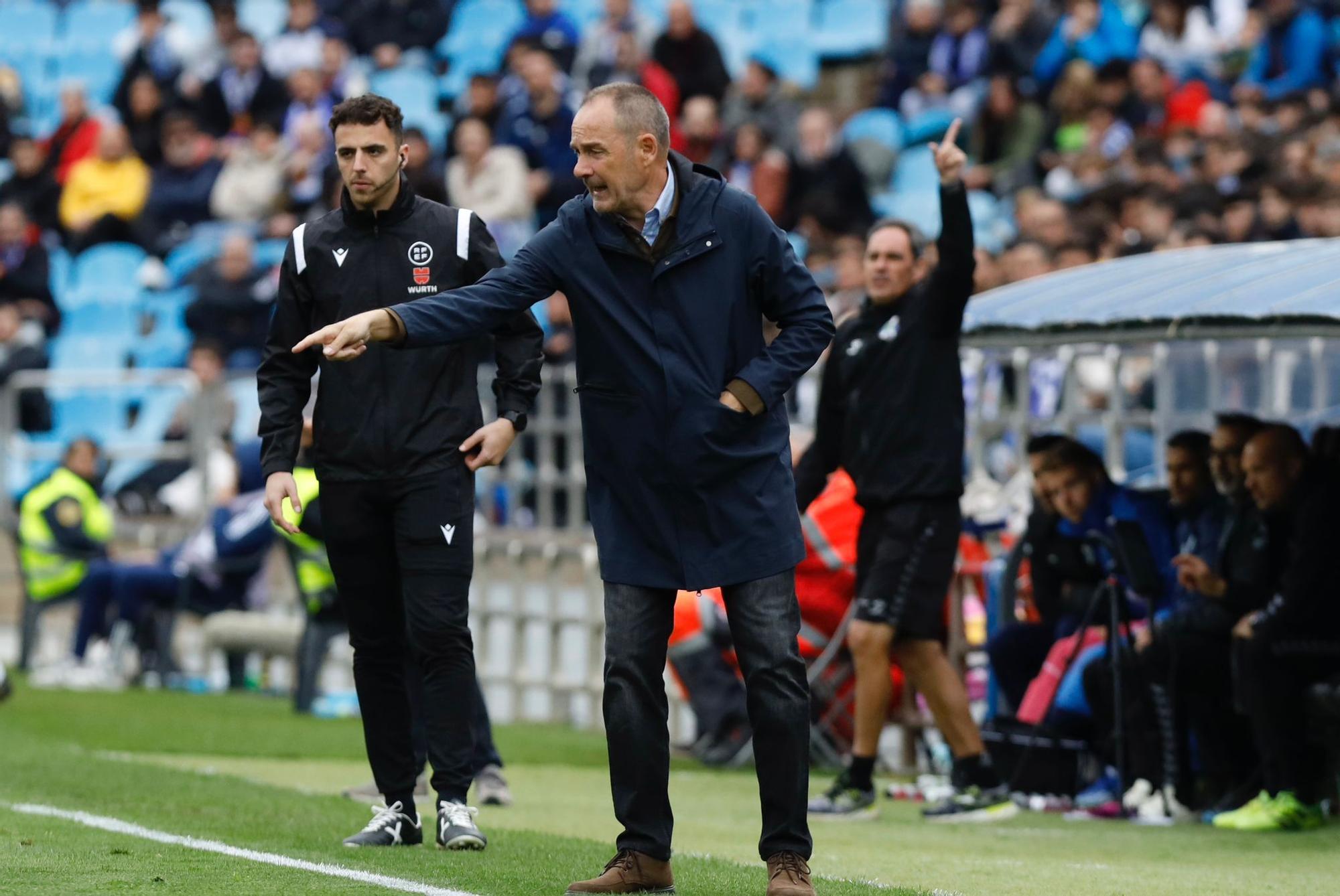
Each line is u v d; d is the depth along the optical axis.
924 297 25.00
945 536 25.28
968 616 33.12
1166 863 21.20
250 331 59.97
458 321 15.95
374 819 19.80
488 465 19.06
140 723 35.97
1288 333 24.64
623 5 64.69
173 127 69.44
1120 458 34.03
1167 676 26.83
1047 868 20.34
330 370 19.19
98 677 44.62
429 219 19.38
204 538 44.88
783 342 16.19
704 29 62.78
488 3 73.81
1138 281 28.48
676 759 33.53
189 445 50.09
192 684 45.28
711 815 25.62
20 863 17.69
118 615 44.84
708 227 16.11
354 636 19.58
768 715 15.92
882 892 17.25
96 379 50.34
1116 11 59.31
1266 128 51.72
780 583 16.08
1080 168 53.00
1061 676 28.50
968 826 25.31
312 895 15.93
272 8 80.56
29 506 46.09
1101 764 28.56
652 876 16.27
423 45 73.25
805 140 56.81
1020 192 53.03
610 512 16.41
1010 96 57.44
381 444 18.98
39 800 23.52
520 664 41.47
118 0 81.12
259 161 67.75
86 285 67.81
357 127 18.84
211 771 28.03
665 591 16.42
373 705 19.62
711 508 16.02
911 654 26.02
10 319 58.91
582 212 16.39
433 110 70.25
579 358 16.50
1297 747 25.33
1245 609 26.69
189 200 68.44
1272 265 27.58
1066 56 58.28
